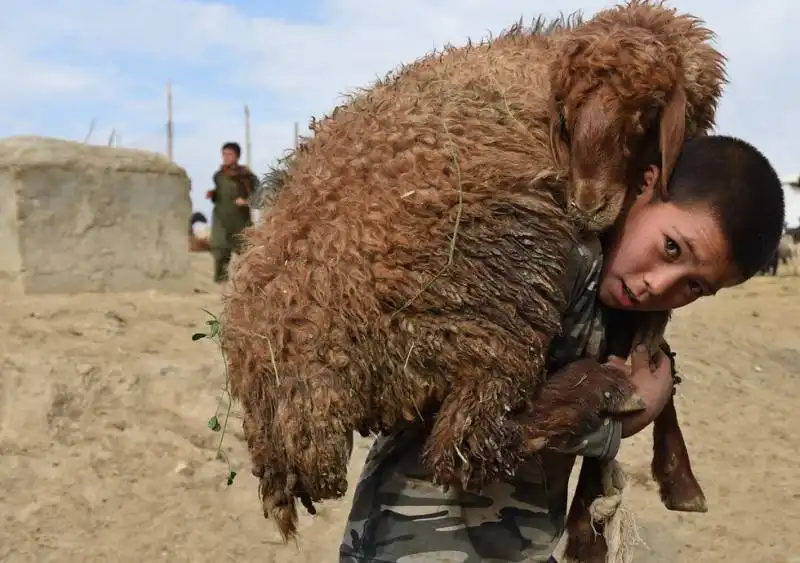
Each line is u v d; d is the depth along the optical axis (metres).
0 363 6.04
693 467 6.67
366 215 1.92
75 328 7.16
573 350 2.19
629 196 2.10
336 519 5.21
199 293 10.07
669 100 1.96
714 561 5.25
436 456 1.94
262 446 2.04
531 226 1.92
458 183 1.91
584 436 2.10
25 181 8.88
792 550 5.44
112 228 9.49
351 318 1.90
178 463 5.44
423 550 2.21
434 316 1.89
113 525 4.88
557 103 2.01
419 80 2.16
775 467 6.76
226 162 11.25
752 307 12.88
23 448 5.39
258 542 4.89
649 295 2.13
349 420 1.92
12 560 4.48
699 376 8.57
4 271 9.01
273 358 1.94
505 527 2.26
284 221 2.04
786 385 8.84
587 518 2.42
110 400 5.90
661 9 2.13
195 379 6.25
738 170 2.07
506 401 1.92
